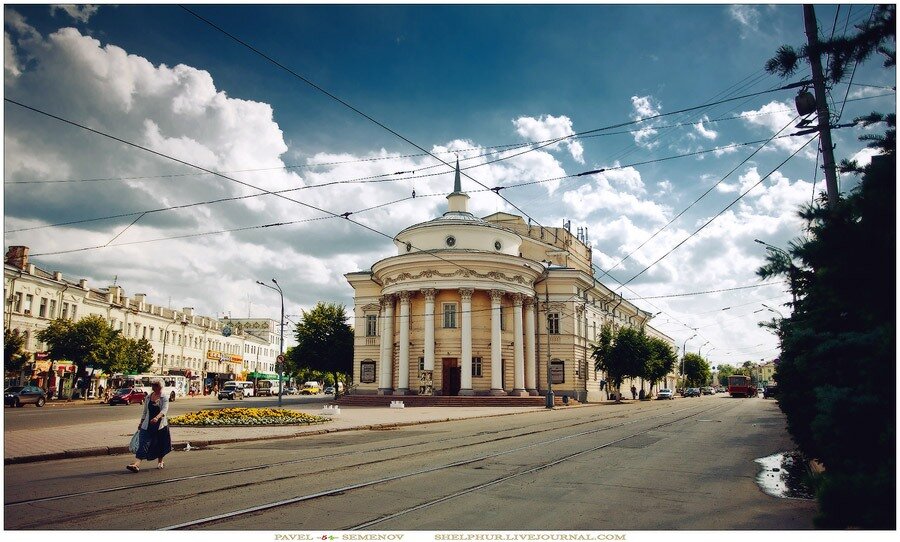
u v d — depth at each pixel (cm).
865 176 426
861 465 491
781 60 702
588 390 5359
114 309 6300
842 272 439
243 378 10075
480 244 4631
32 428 1967
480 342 4481
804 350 716
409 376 4509
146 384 5644
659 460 1327
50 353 4788
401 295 4581
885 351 439
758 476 1133
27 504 807
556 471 1138
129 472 1097
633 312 7419
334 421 2466
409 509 790
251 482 983
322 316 5897
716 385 16312
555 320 5153
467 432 2080
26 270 4931
